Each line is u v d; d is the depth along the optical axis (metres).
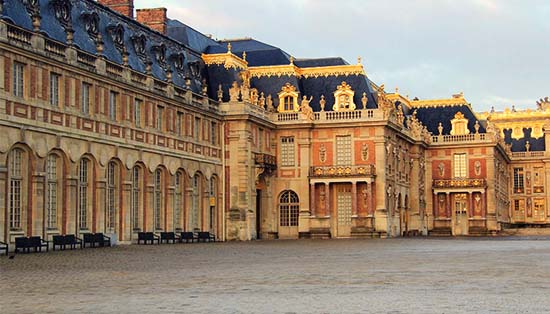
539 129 152.62
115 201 63.47
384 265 34.44
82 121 58.41
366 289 23.31
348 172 90.56
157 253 48.22
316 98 94.56
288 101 93.75
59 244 53.09
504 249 52.16
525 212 149.62
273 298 21.09
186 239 73.56
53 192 55.88
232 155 83.44
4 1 53.59
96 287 24.52
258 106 87.94
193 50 87.12
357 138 91.31
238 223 82.50
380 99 91.12
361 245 62.75
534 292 22.12
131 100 65.69
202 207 79.25
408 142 107.31
